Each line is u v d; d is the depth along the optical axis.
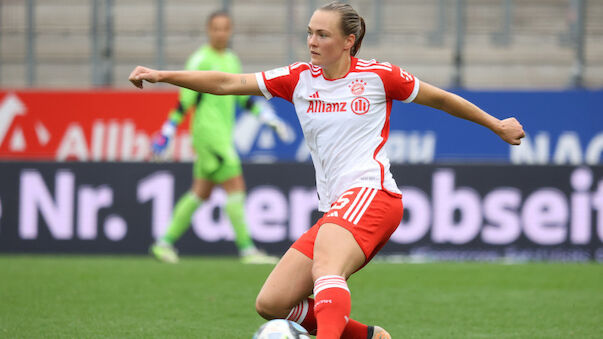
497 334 17.22
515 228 31.97
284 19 44.25
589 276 27.19
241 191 29.75
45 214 33.03
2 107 35.25
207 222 32.66
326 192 13.20
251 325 18.03
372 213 12.44
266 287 13.11
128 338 16.41
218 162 29.09
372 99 12.80
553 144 34.91
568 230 31.81
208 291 23.09
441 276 27.03
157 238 32.81
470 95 35.19
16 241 33.06
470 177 32.00
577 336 17.02
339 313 11.78
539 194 31.89
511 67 43.53
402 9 44.06
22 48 43.47
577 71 41.78
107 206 32.91
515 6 44.47
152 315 19.22
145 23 43.56
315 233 13.22
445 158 34.97
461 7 41.47
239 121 35.06
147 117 35.06
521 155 34.94
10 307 20.09
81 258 31.92
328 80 12.88
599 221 31.70
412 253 32.19
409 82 12.91
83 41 43.94
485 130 34.84
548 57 43.66
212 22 28.39
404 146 35.06
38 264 29.47
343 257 12.09
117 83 43.06
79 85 43.72
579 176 31.77
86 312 19.52
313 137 13.10
